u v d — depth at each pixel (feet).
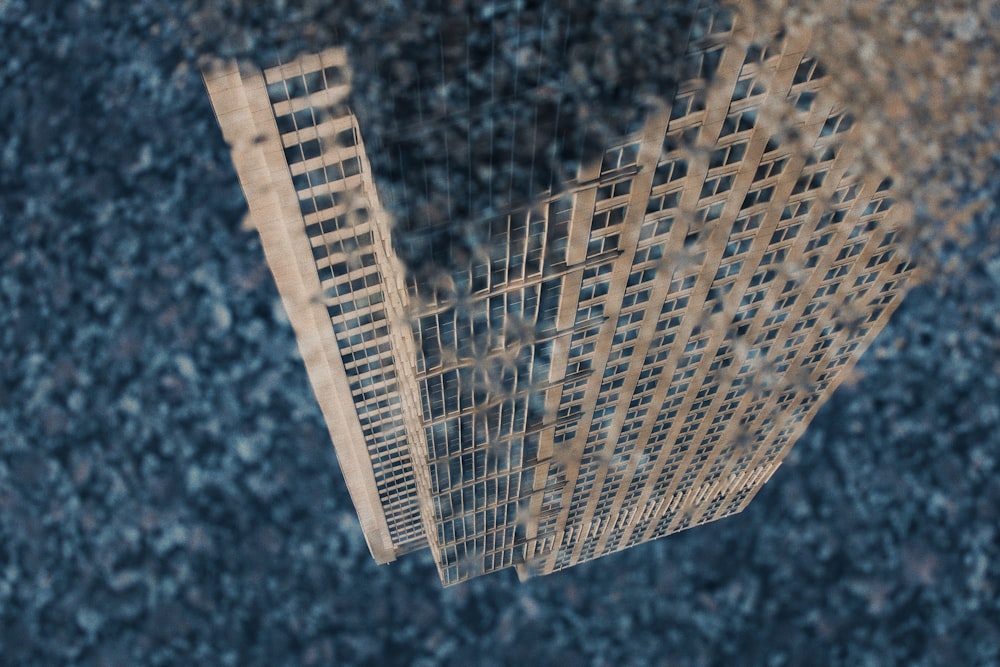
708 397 328.29
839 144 191.42
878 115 180.55
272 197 186.80
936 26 161.99
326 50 138.62
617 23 146.00
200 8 116.78
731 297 255.09
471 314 220.02
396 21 135.44
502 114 152.97
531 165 172.24
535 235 197.77
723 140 183.52
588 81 153.89
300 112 158.40
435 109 147.74
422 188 170.19
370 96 149.69
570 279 215.72
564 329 240.73
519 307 225.56
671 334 268.62
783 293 264.93
